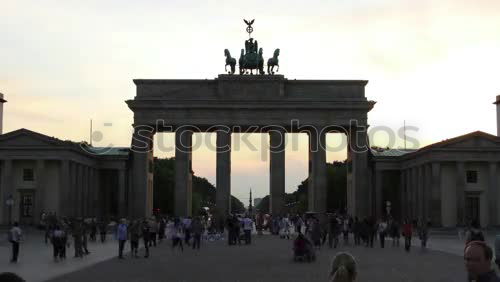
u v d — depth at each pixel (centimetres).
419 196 14775
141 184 14862
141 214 14812
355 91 15062
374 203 15825
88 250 8712
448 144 14062
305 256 6844
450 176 14388
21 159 14075
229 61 15275
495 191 14012
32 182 14225
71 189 14250
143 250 8688
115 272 5738
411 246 9644
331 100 14925
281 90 14975
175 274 5572
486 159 14038
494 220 13988
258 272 5747
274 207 14875
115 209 16612
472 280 1552
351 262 1483
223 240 11350
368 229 9550
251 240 11194
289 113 14988
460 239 11662
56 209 14188
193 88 15050
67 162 14038
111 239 11594
